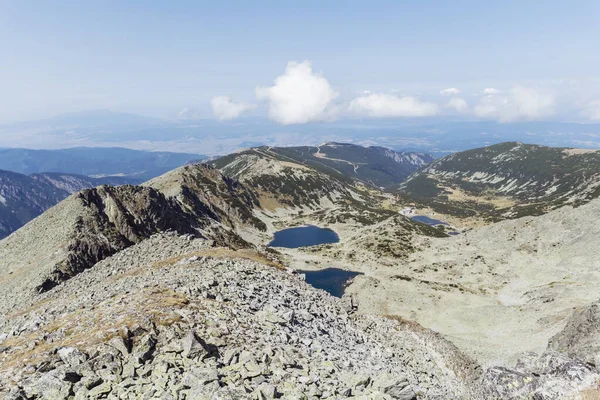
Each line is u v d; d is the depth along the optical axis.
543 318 81.94
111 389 18.53
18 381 19.34
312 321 38.44
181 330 24.61
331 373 23.64
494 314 92.31
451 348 55.31
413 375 36.59
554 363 22.47
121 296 32.53
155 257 62.12
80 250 91.19
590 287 95.25
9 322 45.81
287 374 21.22
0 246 100.88
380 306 104.31
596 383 19.78
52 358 20.98
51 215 107.94
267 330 29.20
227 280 41.03
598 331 42.12
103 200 120.69
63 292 56.66
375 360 35.00
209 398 17.11
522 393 21.70
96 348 21.41
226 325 27.38
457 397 28.34
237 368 20.91
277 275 52.94
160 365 20.27
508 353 65.50
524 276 119.12
